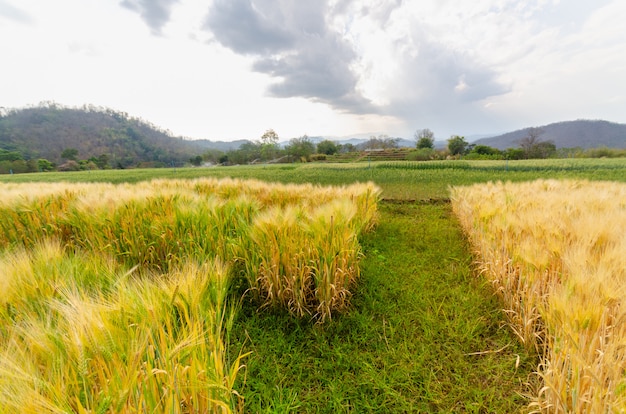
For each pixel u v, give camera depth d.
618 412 1.31
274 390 2.09
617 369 1.45
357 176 17.98
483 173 18.44
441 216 7.79
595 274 2.01
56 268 2.19
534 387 2.05
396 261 4.45
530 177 16.05
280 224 3.24
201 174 28.42
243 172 28.41
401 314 3.00
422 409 1.95
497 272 3.29
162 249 3.80
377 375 2.19
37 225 4.68
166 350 1.39
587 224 2.99
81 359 1.14
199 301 1.83
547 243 2.79
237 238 3.55
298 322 2.83
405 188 12.23
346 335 2.71
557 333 1.92
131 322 1.55
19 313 1.71
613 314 1.85
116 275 2.33
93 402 1.14
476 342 2.55
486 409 1.94
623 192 5.88
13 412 0.99
